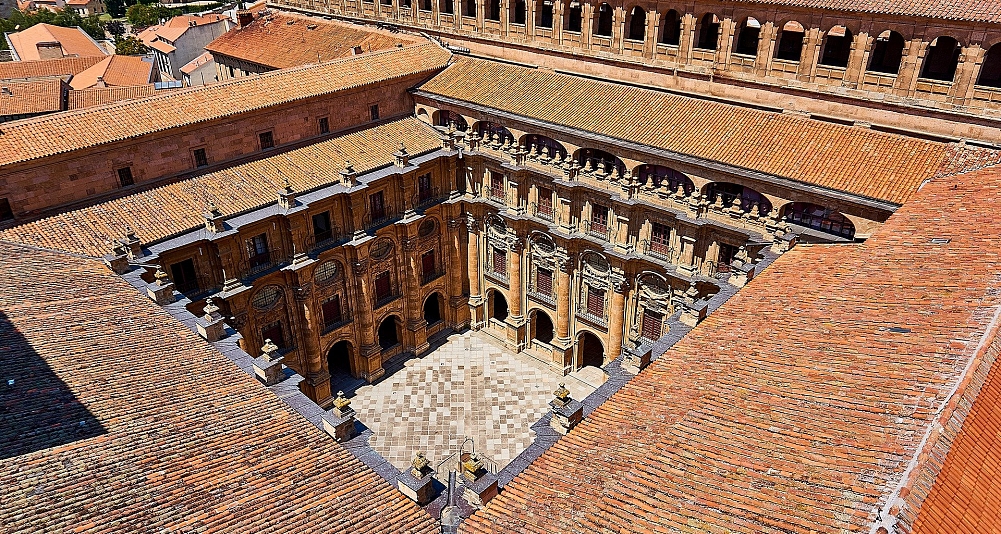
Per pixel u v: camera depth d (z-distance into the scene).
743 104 44.94
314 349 50.50
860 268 28.30
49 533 18.00
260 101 47.53
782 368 22.36
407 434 50.34
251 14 79.38
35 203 38.81
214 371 28.94
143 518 19.36
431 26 62.62
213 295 42.81
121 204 41.44
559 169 49.47
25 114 69.81
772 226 39.75
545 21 60.81
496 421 51.72
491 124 54.34
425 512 23.09
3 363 24.56
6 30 137.00
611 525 18.41
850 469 16.69
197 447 23.17
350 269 51.56
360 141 52.97
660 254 47.12
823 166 38.28
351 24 70.12
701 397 22.42
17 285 31.30
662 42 48.59
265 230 45.00
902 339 21.31
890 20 37.28
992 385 18.41
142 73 92.56
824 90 41.03
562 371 56.75
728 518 16.89
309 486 22.91
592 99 49.22
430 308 65.38
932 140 38.38
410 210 53.16
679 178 46.12
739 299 30.19
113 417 23.33
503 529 20.34
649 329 50.72
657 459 20.09
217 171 46.19
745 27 50.56
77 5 190.00
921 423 17.03
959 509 14.95
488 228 57.28
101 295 33.03
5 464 19.95
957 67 36.19
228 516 20.36
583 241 50.31
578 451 22.97
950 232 28.33
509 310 58.56
